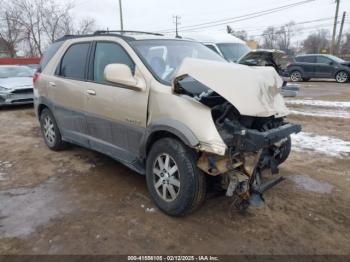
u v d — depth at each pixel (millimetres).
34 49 32562
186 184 2885
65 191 3758
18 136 6352
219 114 2953
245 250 2674
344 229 2979
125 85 3266
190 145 2748
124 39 3695
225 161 2807
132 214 3215
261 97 2822
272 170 3217
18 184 3973
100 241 2785
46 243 2764
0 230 2963
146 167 3330
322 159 4836
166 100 3016
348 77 16875
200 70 2895
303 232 2924
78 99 4188
